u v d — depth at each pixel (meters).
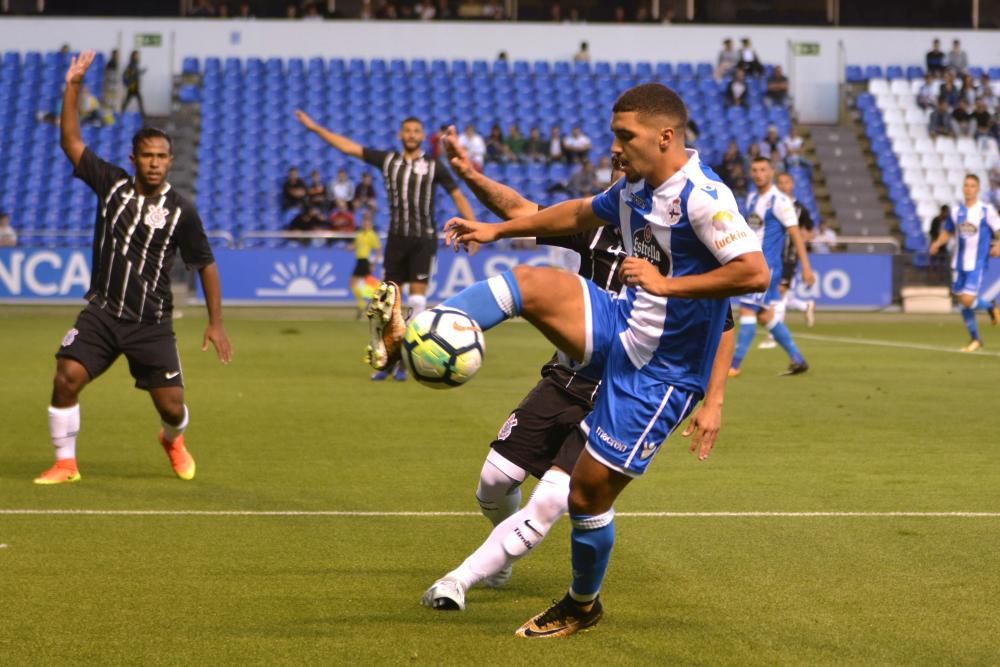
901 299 69.12
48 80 82.19
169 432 19.50
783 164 80.00
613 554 14.72
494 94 84.69
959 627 11.70
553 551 14.96
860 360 42.22
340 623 11.70
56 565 13.92
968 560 14.46
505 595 12.90
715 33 88.06
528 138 82.62
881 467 21.09
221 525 16.22
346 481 19.58
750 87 86.06
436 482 19.48
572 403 12.80
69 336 19.05
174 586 13.04
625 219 11.18
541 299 11.07
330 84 84.12
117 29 84.75
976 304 46.22
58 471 19.33
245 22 85.56
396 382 34.31
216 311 19.50
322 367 38.50
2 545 14.90
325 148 80.31
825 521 16.67
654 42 87.81
